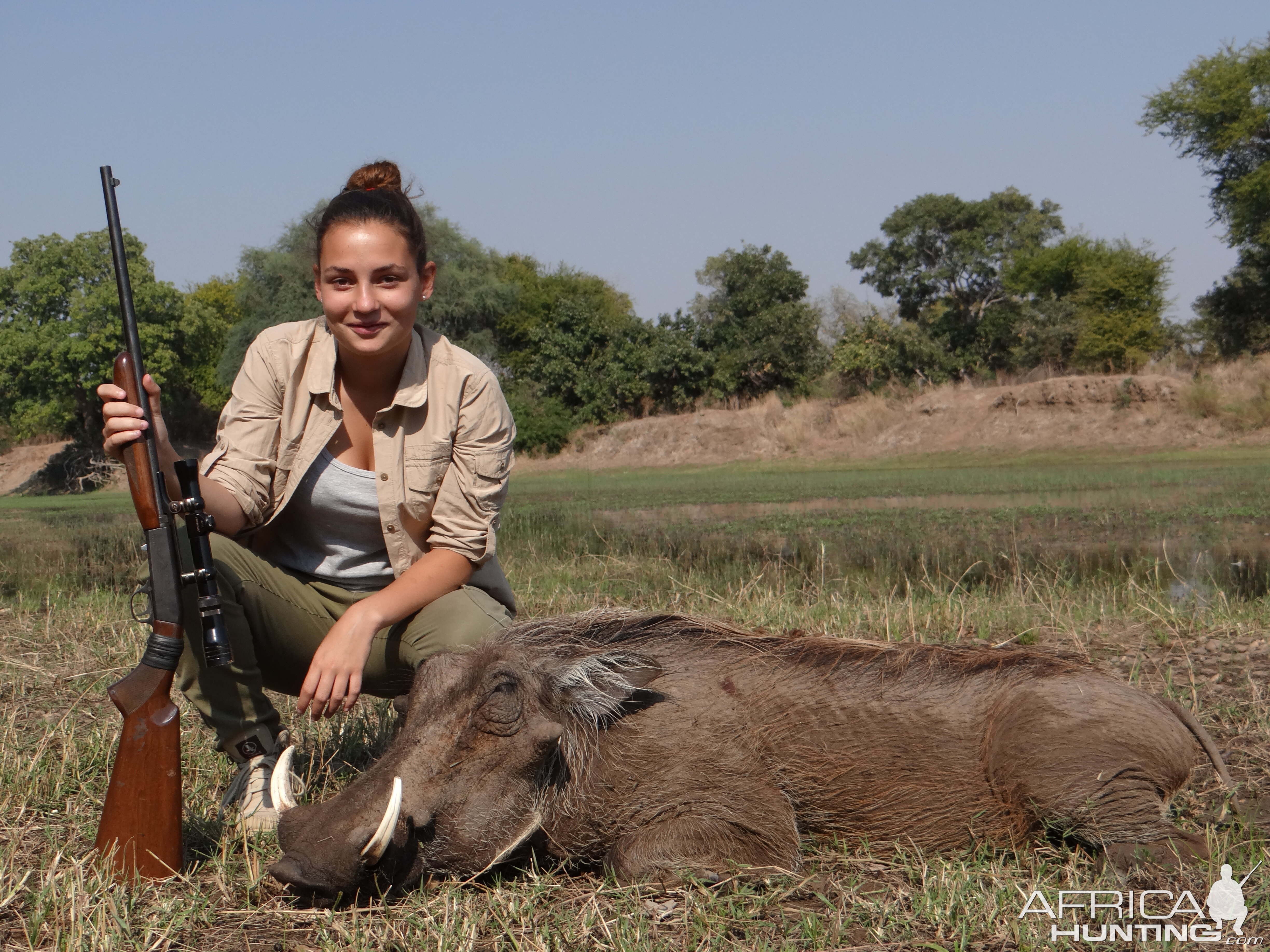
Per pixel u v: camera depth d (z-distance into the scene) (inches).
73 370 1736.0
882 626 251.1
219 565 125.8
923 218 1900.8
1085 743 116.6
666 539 489.7
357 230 123.7
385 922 101.4
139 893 107.0
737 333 1475.1
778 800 120.2
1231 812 130.5
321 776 145.3
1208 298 1417.3
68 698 197.8
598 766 117.9
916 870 115.0
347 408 133.0
